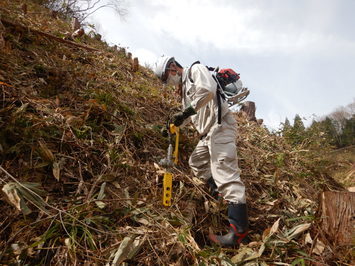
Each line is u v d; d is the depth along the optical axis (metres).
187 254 1.82
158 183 2.49
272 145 4.39
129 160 2.51
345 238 1.97
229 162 2.12
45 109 2.42
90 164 2.28
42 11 6.60
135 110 3.37
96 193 2.05
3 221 1.63
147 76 5.60
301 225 2.17
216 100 2.19
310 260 1.95
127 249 1.65
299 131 4.74
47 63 3.24
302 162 4.13
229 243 2.02
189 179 2.61
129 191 2.27
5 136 2.03
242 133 4.42
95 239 1.73
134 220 1.98
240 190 2.05
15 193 1.57
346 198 2.04
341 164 4.55
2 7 4.19
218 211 2.41
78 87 3.12
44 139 2.20
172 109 4.01
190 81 2.24
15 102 2.39
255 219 2.53
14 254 1.48
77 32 5.37
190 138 3.38
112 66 4.70
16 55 3.06
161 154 2.87
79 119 2.48
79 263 1.57
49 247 1.56
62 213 1.77
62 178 2.05
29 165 1.97
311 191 3.54
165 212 2.15
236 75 2.39
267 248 2.08
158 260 1.71
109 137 2.66
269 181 3.16
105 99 3.05
